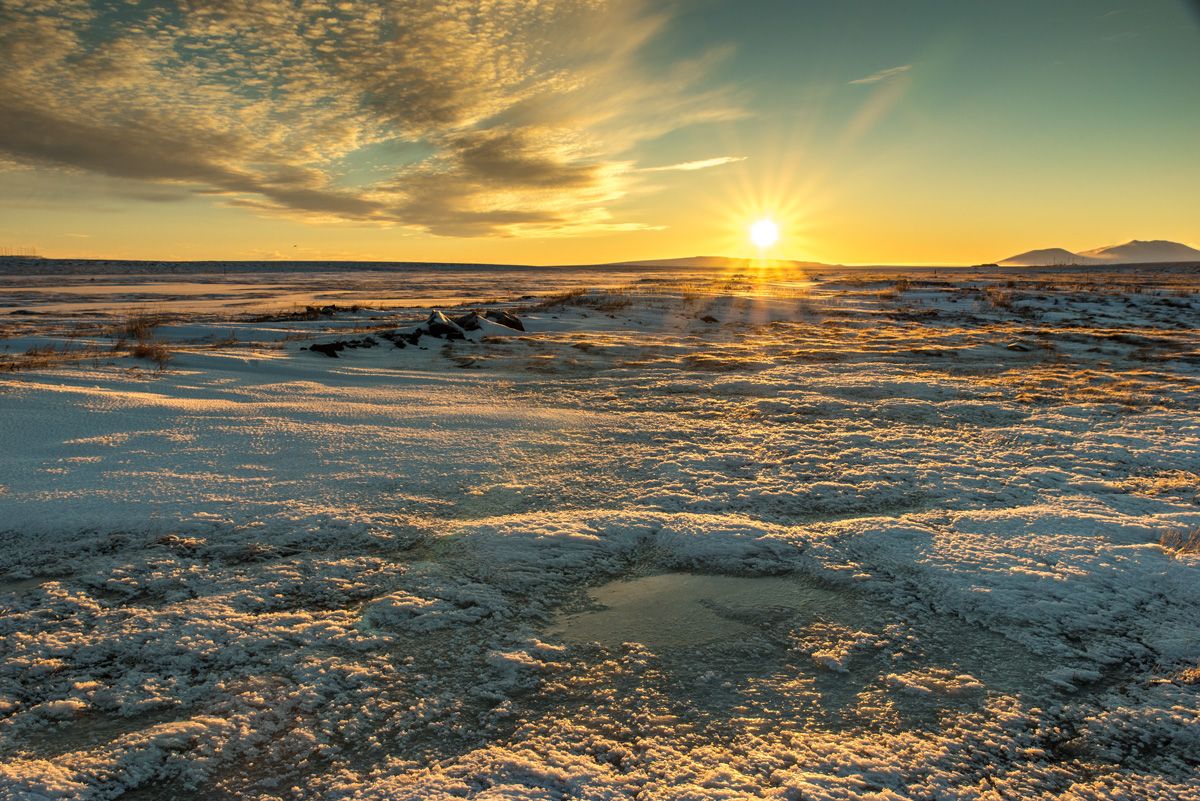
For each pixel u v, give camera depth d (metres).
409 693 3.45
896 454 7.86
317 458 7.38
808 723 3.23
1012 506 6.15
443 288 61.59
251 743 3.07
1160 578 4.61
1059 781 2.86
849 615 4.25
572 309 28.42
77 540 5.19
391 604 4.29
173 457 7.22
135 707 3.30
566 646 3.91
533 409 10.38
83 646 3.79
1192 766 2.95
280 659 3.70
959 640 3.95
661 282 57.78
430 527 5.59
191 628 3.97
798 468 7.30
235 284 70.75
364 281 81.69
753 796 2.73
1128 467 7.32
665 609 4.36
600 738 3.12
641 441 8.46
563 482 6.79
